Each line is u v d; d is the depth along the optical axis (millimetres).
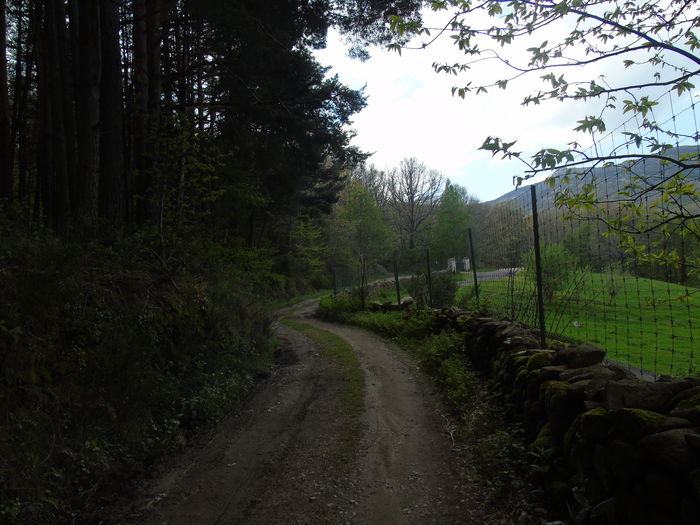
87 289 5797
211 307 8680
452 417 5895
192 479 4625
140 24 11234
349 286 25891
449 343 8156
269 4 12422
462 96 3180
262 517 3830
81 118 9062
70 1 11328
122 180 9992
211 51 15227
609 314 10141
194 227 9844
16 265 5164
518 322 7020
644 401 2719
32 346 4598
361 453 5047
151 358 6152
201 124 14148
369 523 3654
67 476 4117
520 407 4602
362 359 10180
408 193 63625
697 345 8023
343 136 17703
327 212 28375
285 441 5570
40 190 13914
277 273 32281
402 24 3184
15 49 18516
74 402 4699
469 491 3977
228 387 7387
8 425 3930
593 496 2781
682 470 2160
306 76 14688
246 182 14359
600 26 2980
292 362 10688
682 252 3277
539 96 2951
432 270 17234
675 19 2920
